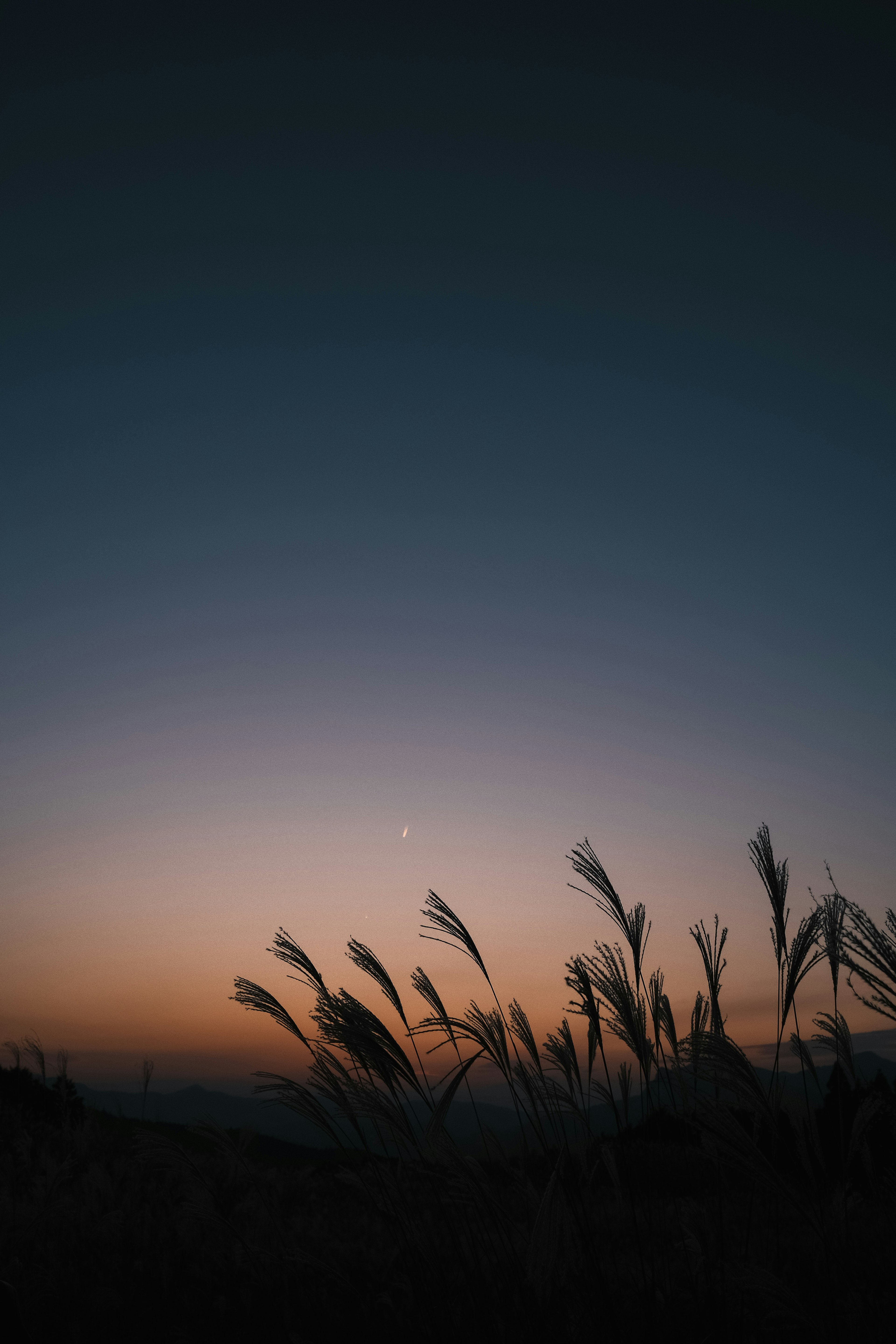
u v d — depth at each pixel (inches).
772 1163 123.0
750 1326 140.2
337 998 137.0
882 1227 180.7
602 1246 174.4
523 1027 145.7
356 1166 157.1
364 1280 189.9
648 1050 137.0
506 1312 137.2
